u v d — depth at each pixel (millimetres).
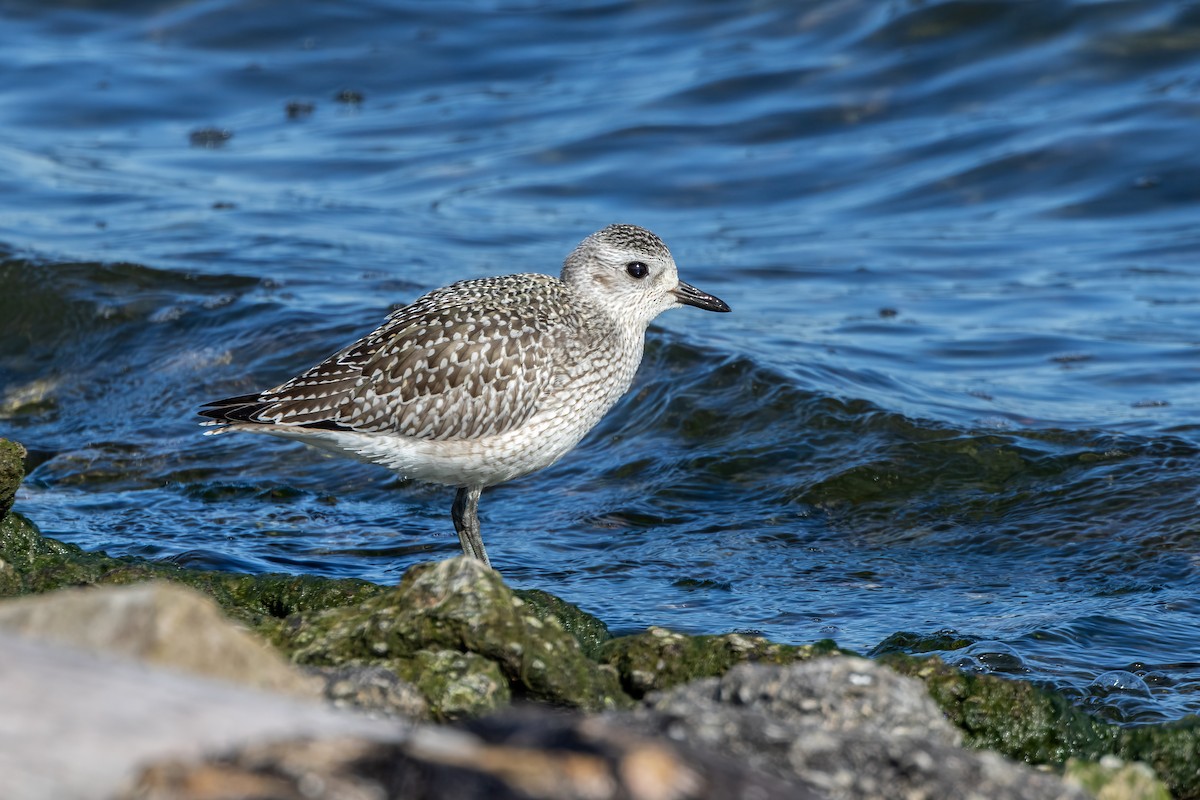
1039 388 15430
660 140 24000
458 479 11305
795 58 25438
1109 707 8977
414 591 8039
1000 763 6066
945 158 22625
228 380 16047
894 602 10914
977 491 12953
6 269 18000
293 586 9664
